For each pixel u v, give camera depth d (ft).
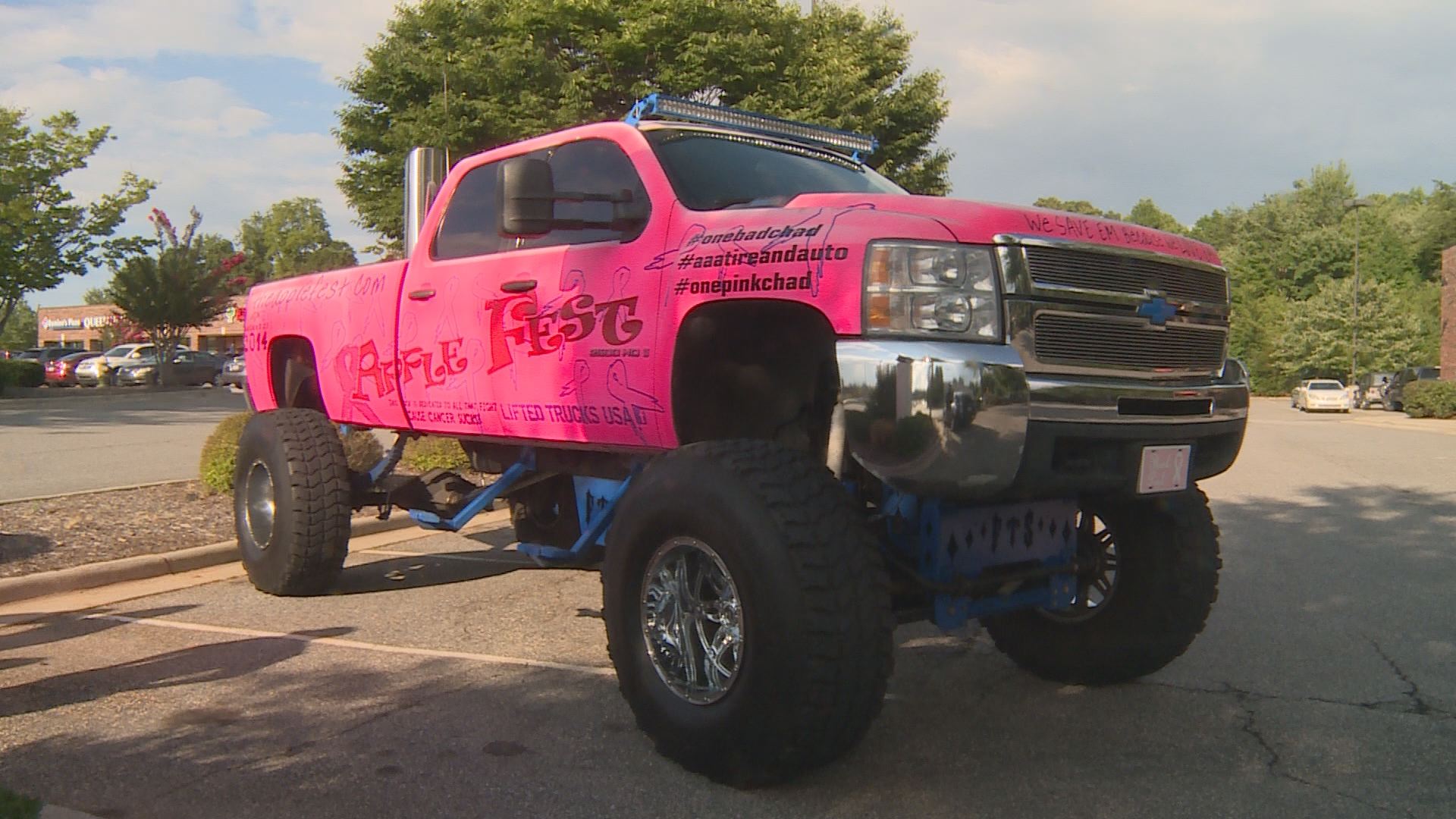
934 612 12.87
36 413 80.89
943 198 12.57
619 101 64.59
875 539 11.84
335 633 18.25
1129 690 15.40
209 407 89.25
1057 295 11.80
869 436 11.23
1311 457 55.06
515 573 23.49
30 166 111.04
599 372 14.52
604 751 12.90
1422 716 14.25
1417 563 24.73
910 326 11.28
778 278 12.18
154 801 11.39
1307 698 15.03
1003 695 15.16
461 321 17.12
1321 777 12.18
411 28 66.95
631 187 14.76
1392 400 144.46
